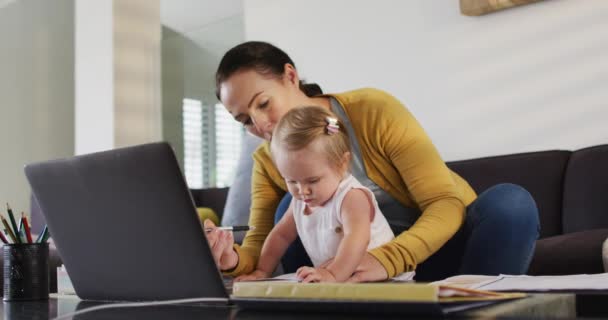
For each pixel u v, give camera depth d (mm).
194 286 825
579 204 2293
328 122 1341
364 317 625
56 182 923
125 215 855
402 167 1391
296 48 3391
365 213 1295
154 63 4258
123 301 927
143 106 4188
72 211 922
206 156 4387
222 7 4465
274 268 1437
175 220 807
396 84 3023
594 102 2479
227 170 4219
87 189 885
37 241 1144
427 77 2922
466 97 2807
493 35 2730
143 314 744
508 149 2686
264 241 1607
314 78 3320
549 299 679
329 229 1351
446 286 627
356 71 3164
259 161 1646
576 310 741
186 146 4523
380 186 1461
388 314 620
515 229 1249
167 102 4688
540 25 2611
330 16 3260
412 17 2971
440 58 2881
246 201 2809
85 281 968
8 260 1106
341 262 1202
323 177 1323
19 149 4781
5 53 4754
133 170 820
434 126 2898
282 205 1554
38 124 4910
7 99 4746
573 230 2295
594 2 2484
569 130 2533
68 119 5102
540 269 1944
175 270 835
